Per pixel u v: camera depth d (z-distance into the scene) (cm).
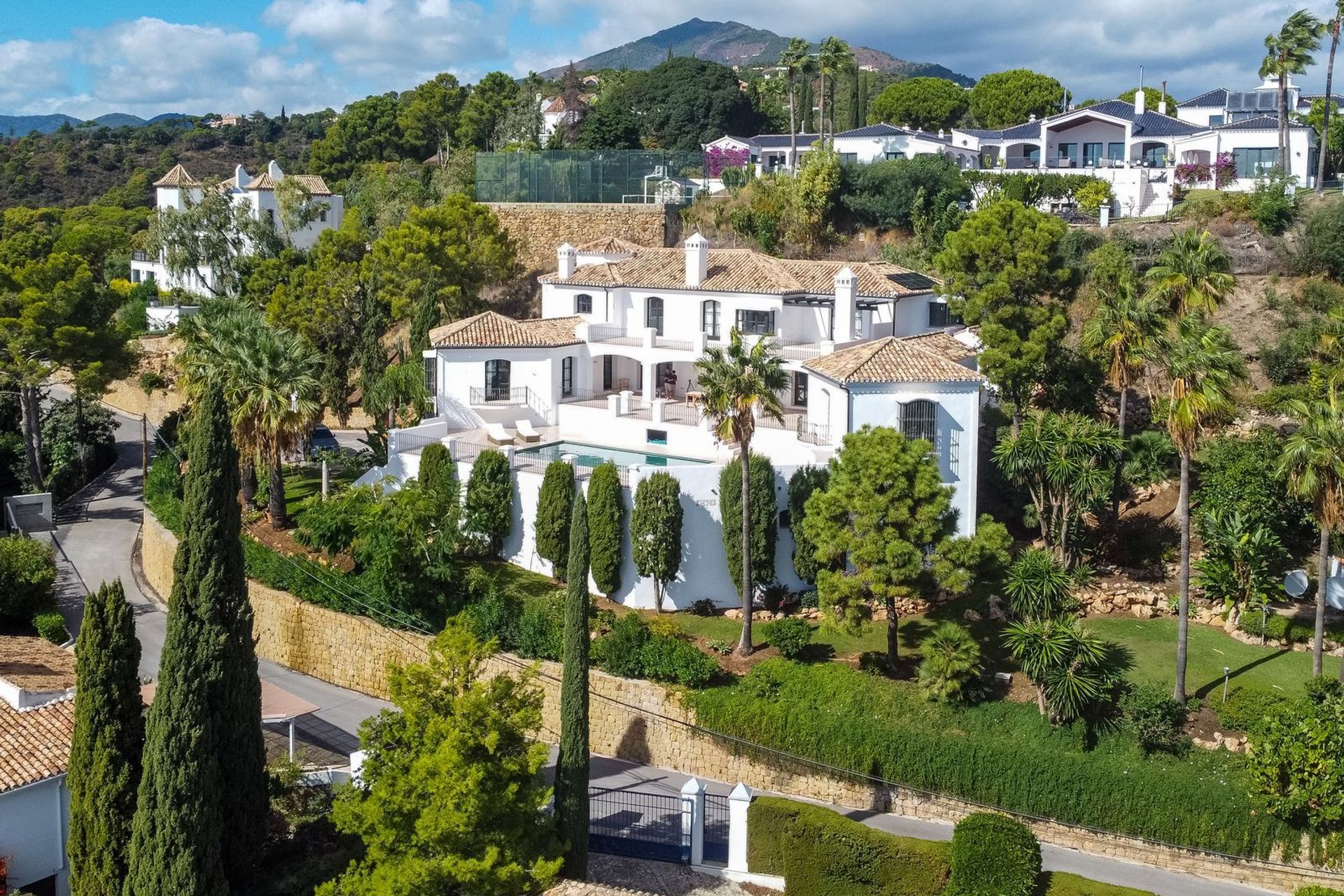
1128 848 3575
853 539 4034
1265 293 6131
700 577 4659
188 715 2941
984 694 3875
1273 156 7781
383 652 4591
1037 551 4141
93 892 3008
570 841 3341
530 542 4934
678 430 5669
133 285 10250
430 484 5009
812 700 3966
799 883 3388
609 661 4241
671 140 11531
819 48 8769
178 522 5419
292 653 4919
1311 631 4159
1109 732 3688
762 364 4272
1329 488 3641
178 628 2980
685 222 8469
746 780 4016
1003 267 5338
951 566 4000
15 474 6938
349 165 13488
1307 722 3422
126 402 8900
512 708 3170
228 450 3069
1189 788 3512
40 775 3139
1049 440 4519
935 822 3759
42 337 6688
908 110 11731
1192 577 4588
